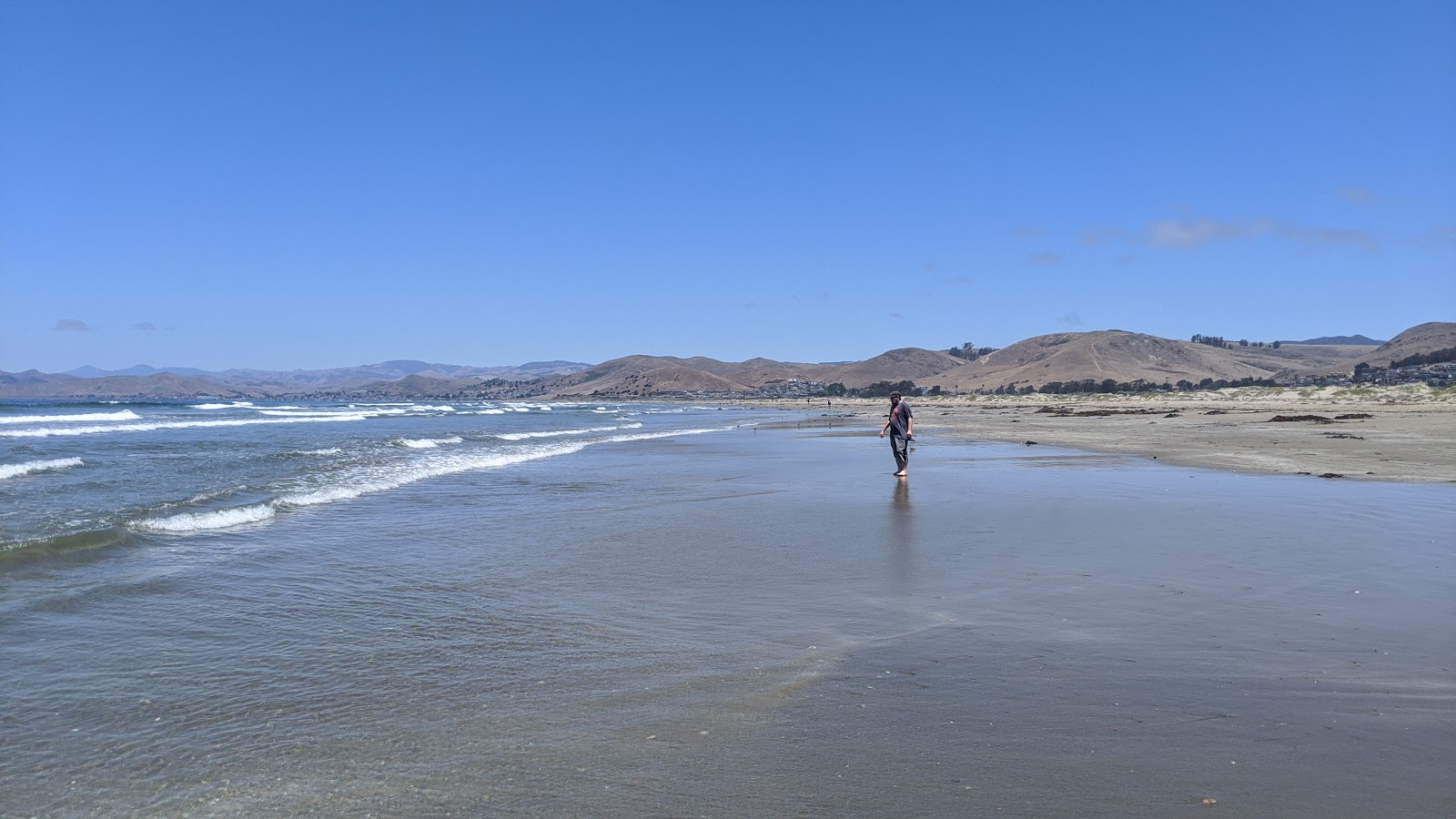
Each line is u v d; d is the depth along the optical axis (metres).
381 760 4.27
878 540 10.78
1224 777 4.04
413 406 139.25
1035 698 5.10
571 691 5.28
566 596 7.82
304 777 4.08
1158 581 8.24
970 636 6.45
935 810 3.72
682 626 6.80
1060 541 10.52
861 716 4.83
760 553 9.91
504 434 39.38
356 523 12.05
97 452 24.00
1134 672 5.58
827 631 6.65
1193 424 43.06
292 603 7.47
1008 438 34.53
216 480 16.67
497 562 9.35
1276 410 61.75
